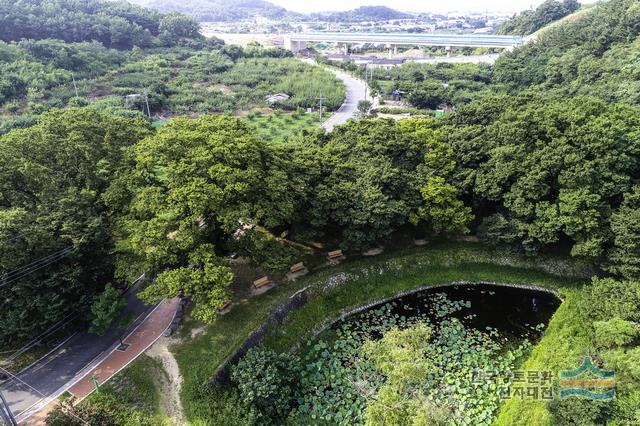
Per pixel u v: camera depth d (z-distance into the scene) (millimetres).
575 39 88375
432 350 30844
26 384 25859
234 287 34562
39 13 107500
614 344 28141
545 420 23828
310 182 36844
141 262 29078
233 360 28078
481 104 43844
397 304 36094
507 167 36906
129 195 31469
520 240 38344
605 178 34844
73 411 23969
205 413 24641
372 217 35375
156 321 31188
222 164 30188
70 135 31234
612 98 58000
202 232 30703
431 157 39750
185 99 83938
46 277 26875
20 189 29578
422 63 122812
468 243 41438
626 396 23750
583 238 35094
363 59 144500
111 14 127750
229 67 110688
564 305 33906
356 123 44031
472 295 37312
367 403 25156
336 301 35094
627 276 33344
